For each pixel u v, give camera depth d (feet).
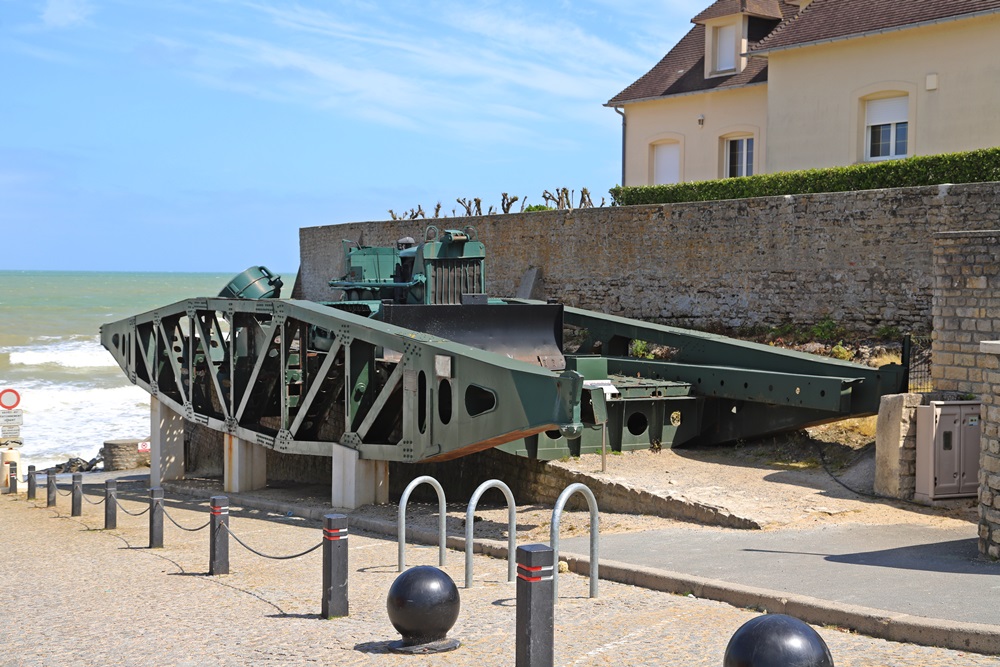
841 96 78.23
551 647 20.17
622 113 101.76
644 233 74.33
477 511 47.85
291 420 56.39
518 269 84.94
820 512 39.73
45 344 202.90
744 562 32.07
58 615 30.32
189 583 35.22
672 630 24.91
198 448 80.12
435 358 45.85
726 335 68.54
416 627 24.17
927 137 72.95
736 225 68.18
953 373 44.11
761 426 52.26
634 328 60.54
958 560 31.78
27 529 53.06
